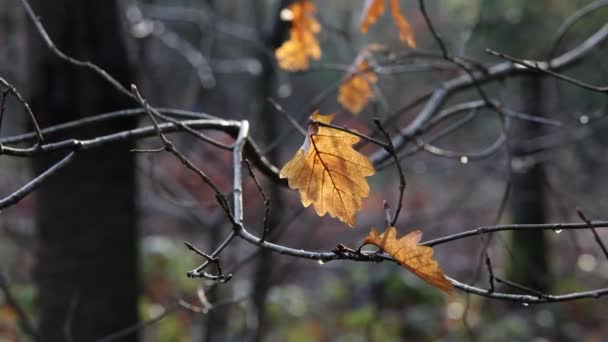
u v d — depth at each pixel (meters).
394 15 2.49
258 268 5.48
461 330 9.30
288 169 1.55
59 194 3.98
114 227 4.07
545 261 9.90
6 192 8.03
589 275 10.81
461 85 3.13
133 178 4.14
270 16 5.18
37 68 3.74
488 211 10.53
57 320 4.09
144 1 8.78
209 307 3.09
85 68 3.73
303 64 2.96
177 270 10.13
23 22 3.79
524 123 8.28
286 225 3.76
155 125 1.64
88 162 3.96
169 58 8.84
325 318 10.16
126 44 3.88
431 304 10.28
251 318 5.62
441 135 3.21
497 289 9.92
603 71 3.57
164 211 6.74
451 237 1.49
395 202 12.36
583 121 3.71
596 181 8.02
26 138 2.01
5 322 6.75
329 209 1.56
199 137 1.90
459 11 7.85
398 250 1.42
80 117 3.76
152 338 7.16
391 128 3.25
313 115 1.55
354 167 1.54
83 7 3.70
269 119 5.36
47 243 4.07
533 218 9.79
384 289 9.77
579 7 7.27
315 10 2.92
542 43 7.54
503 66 3.24
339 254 1.44
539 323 9.29
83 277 4.06
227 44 7.67
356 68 3.04
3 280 3.61
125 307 4.18
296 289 10.78
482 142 10.34
